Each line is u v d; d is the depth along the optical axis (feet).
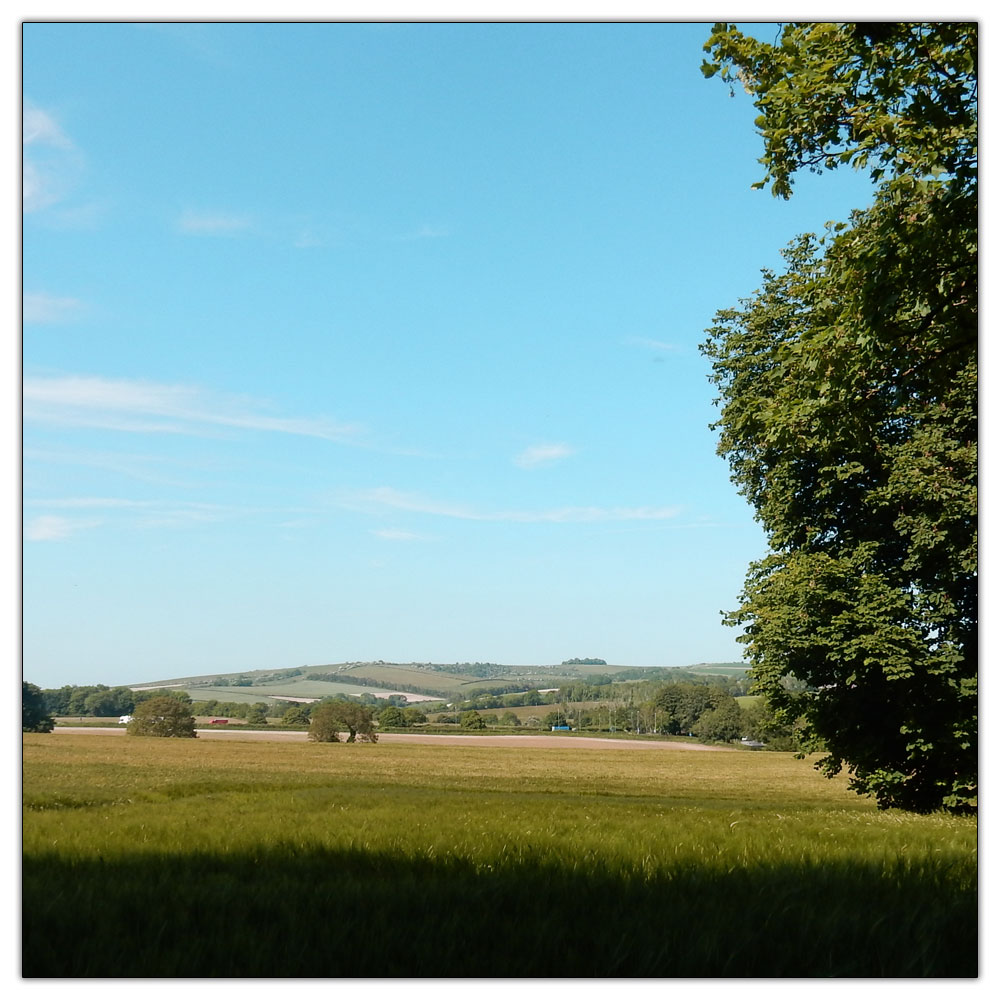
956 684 87.30
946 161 46.34
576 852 37.14
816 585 90.74
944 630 89.56
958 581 88.07
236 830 47.50
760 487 108.17
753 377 106.42
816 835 47.65
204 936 22.20
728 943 21.13
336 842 41.04
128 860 35.22
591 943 21.75
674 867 32.40
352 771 222.69
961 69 45.93
